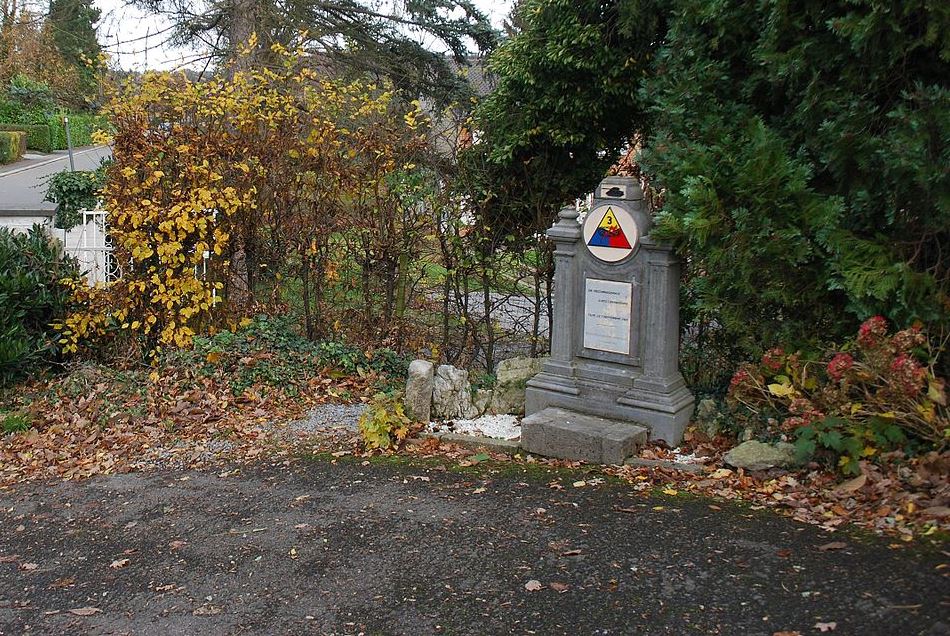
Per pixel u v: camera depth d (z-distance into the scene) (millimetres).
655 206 7230
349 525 4988
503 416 7070
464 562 4398
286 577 4363
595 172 8477
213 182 8477
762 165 5457
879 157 5152
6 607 4195
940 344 5160
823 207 5340
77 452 6871
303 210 8711
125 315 8688
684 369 6867
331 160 8469
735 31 6070
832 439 5031
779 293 5602
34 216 15312
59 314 9250
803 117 5629
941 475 4715
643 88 6715
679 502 5027
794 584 3898
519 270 8414
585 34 7465
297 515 5203
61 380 8523
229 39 14859
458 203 8367
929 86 5031
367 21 16734
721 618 3682
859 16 5250
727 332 6418
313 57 14953
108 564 4660
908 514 4465
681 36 6359
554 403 6559
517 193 8469
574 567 4250
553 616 3805
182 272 8648
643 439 6055
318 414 7371
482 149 8453
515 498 5258
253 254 8789
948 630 3400
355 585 4230
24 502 5809
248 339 8312
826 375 5559
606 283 6316
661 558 4277
